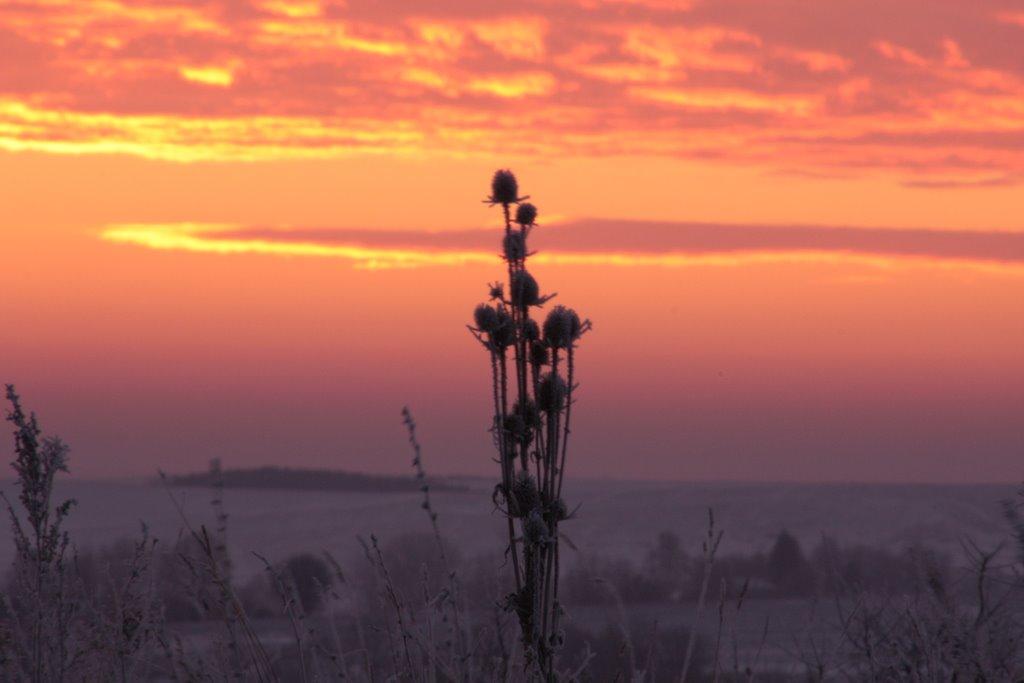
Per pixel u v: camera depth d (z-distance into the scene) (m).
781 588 82.06
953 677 12.79
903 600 13.47
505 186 11.70
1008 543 13.00
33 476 12.59
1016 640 12.80
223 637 11.38
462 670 11.23
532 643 11.19
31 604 12.35
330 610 11.67
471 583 12.04
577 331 11.59
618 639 11.89
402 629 11.23
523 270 11.62
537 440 11.55
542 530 11.15
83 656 12.06
